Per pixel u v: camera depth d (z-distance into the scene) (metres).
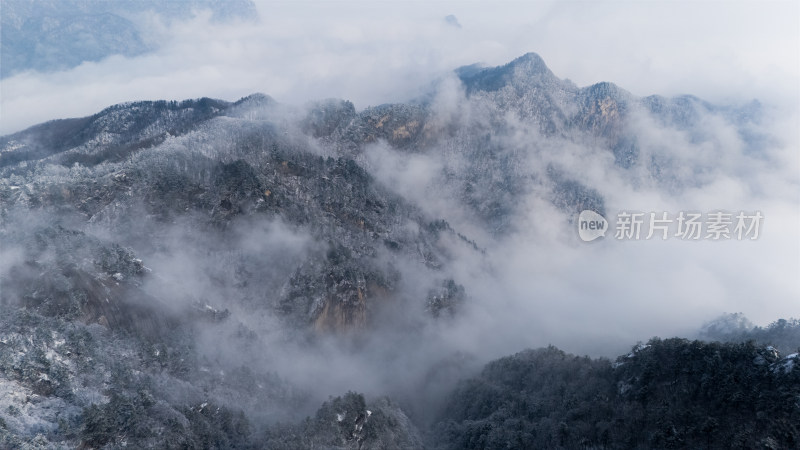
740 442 96.88
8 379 103.44
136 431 102.56
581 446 117.00
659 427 109.12
